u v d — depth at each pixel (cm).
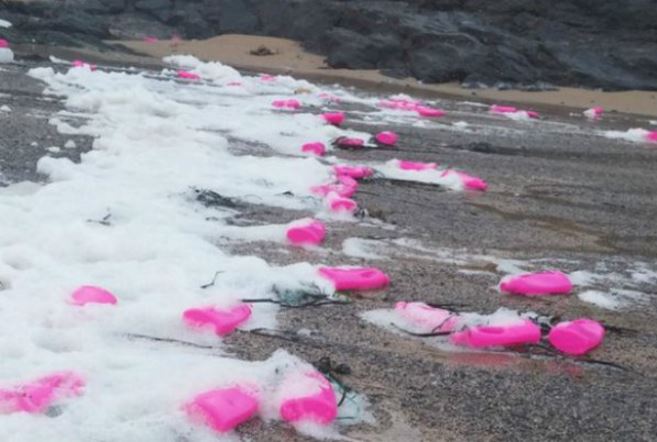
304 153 1045
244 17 3058
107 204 682
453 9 2875
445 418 409
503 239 767
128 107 1168
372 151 1140
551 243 777
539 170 1146
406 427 395
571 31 2750
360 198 859
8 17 2645
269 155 1005
